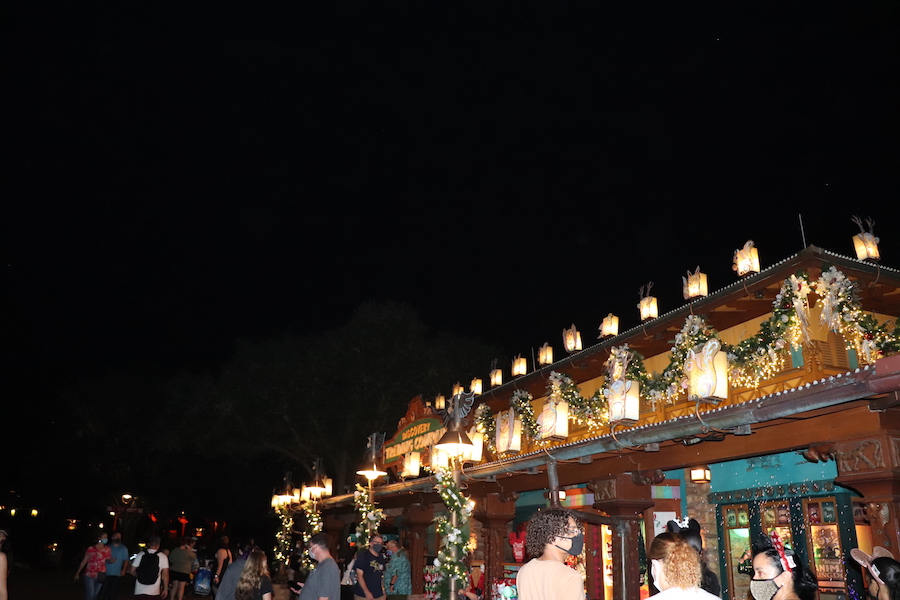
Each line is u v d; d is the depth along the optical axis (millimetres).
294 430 30250
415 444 15781
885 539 6406
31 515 40938
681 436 8305
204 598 20750
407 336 32062
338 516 24016
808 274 9297
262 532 41031
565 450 10180
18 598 18031
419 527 17500
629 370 11555
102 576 14562
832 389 6527
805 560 9930
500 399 16594
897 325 8555
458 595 9664
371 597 10531
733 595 11023
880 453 6520
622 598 9648
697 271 11508
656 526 12148
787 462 10516
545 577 4008
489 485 13641
